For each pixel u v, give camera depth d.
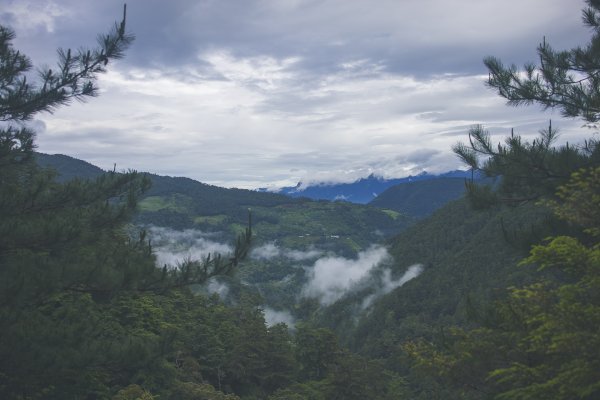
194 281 9.81
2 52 9.21
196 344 38.97
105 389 19.86
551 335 6.77
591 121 9.70
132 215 11.01
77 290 9.20
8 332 7.84
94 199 10.82
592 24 9.95
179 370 32.91
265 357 43.47
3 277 7.74
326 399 40.25
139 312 29.55
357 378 40.78
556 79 9.96
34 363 7.79
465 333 9.62
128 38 9.85
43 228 8.61
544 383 6.42
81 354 8.44
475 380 9.38
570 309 6.38
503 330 9.26
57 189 10.27
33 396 8.62
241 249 9.84
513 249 10.15
